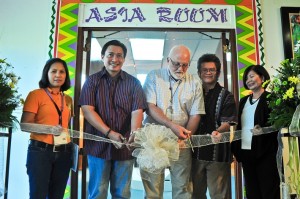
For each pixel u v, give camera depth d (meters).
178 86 2.01
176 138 1.75
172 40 3.55
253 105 2.07
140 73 5.10
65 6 2.65
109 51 1.96
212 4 2.68
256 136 1.98
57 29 2.62
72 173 2.44
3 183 1.90
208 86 2.14
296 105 1.74
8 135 1.89
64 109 1.96
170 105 1.99
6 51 2.61
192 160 2.03
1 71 1.96
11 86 1.79
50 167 1.84
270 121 1.86
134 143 1.77
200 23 2.66
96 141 1.94
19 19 2.65
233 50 2.65
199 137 1.94
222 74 2.72
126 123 1.96
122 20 2.65
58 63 1.95
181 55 1.96
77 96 2.54
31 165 1.80
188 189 1.95
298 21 2.67
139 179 1.93
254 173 2.01
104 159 1.90
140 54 4.20
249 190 2.03
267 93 2.03
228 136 2.02
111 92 1.97
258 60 2.61
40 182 1.79
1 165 1.92
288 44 2.63
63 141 1.87
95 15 2.66
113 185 1.92
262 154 1.95
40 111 1.86
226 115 2.05
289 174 1.88
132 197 1.94
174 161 1.81
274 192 1.91
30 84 2.57
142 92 1.98
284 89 1.77
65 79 2.00
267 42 2.65
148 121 2.04
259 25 2.66
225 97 2.09
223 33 2.72
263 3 2.72
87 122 2.05
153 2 2.67
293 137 1.84
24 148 2.47
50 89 1.94
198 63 2.20
